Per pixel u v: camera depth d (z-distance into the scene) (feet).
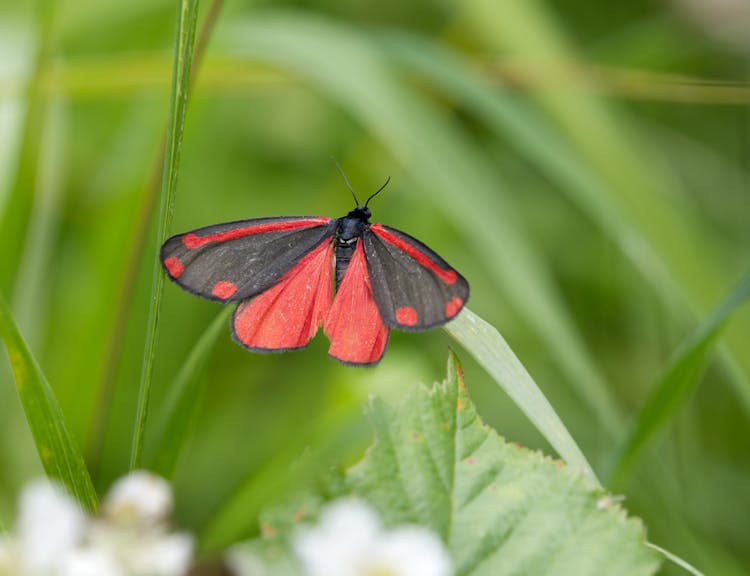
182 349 1.75
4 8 1.77
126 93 1.81
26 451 1.66
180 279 1.49
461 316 1.47
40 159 1.66
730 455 1.76
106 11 1.82
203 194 1.81
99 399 1.62
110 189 1.75
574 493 1.41
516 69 1.74
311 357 1.77
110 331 1.63
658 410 1.54
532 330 1.80
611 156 1.77
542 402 1.46
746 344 1.65
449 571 1.39
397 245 1.49
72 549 1.33
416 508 1.40
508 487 1.41
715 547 1.67
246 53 1.73
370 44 1.74
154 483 1.33
